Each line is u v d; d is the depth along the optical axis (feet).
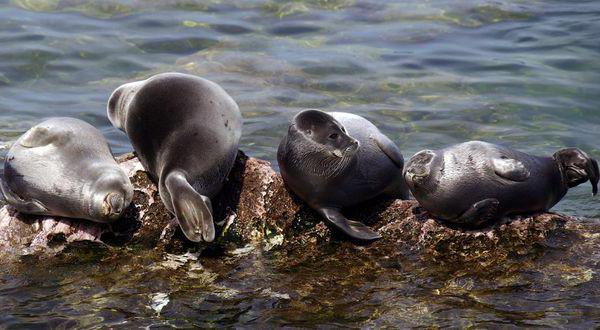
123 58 179.83
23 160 112.88
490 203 105.50
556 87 167.22
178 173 106.42
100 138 116.98
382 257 107.45
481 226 108.47
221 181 112.57
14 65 174.81
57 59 178.09
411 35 192.65
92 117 157.69
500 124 154.92
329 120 109.09
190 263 108.06
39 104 161.27
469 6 206.18
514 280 100.42
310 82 170.81
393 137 150.10
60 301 99.96
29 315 97.09
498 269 102.68
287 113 157.99
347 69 176.35
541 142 148.25
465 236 107.55
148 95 112.88
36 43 183.73
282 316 95.81
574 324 91.40
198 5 207.21
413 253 107.34
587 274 100.42
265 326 93.91
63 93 166.09
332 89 168.35
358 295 99.55
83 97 164.66
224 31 193.36
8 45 182.09
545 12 203.21
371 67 177.37
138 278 104.73
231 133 112.57
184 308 97.96
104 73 174.19
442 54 183.11
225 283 103.30
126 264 107.86
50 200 111.24
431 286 100.53
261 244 112.06
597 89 165.99
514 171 104.32
